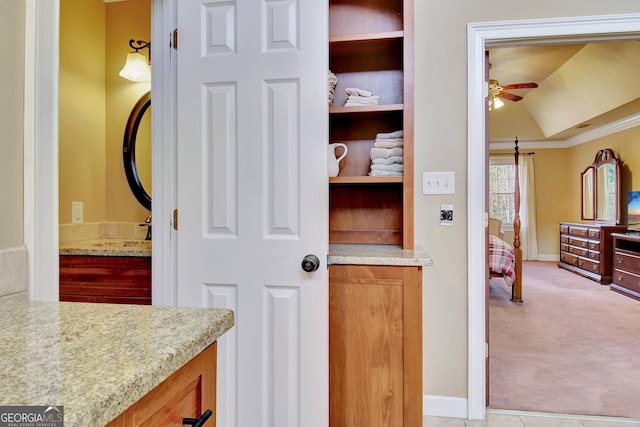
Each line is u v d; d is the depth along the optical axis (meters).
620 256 4.55
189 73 1.48
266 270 1.42
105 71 2.35
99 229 2.29
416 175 1.89
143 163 2.30
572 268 5.92
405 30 1.57
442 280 1.88
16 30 0.95
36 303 0.83
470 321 1.86
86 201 2.22
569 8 1.80
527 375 2.35
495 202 7.23
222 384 1.45
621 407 1.96
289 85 1.40
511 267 3.93
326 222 1.40
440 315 1.88
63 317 0.72
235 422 1.44
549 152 7.11
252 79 1.42
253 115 1.42
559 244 6.85
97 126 2.30
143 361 0.52
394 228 1.86
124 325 0.68
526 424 1.81
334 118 1.85
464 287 1.87
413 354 1.42
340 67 1.90
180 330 0.65
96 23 2.29
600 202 5.86
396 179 1.59
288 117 1.40
